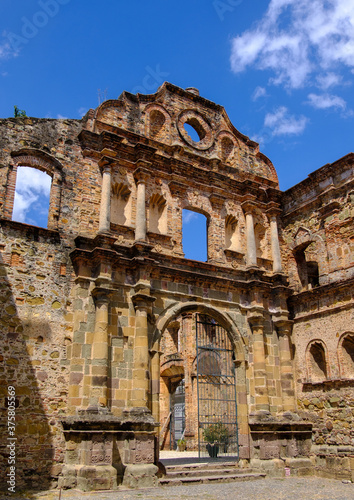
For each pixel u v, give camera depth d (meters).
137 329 20.52
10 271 18.92
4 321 18.23
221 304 23.98
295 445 22.66
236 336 23.83
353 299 22.73
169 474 19.50
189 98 27.50
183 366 36.53
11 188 19.95
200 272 23.89
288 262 27.23
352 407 21.75
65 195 21.38
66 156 21.97
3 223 19.30
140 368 19.91
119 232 22.27
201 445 33.41
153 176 24.25
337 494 16.88
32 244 19.77
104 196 21.67
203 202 25.47
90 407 18.22
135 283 21.50
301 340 25.11
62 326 19.38
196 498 15.53
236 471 21.27
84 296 20.03
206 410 33.81
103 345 19.23
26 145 20.92
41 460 17.48
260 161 29.38
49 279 19.69
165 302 22.27
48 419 18.03
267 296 25.67
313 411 23.59
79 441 17.80
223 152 28.28
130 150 23.59
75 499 15.05
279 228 27.94
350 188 24.14
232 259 25.44
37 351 18.55
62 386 18.66
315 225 25.91
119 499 15.10
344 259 23.73
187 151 25.81
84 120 23.23
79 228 21.22
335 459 21.56
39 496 15.64
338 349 22.92
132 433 18.56
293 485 19.11
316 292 24.42
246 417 22.72
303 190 27.05
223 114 28.59
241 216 26.69
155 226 24.11
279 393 24.25
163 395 38.59
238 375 23.47
